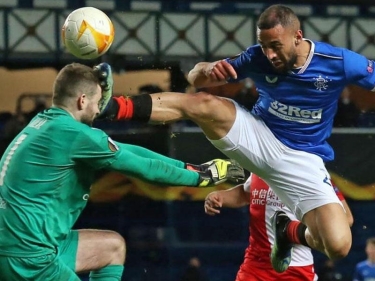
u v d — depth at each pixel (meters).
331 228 16.86
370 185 33.84
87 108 15.52
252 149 17.33
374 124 36.53
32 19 34.94
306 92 16.73
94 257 16.22
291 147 17.39
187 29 35.66
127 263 36.41
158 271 36.47
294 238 18.12
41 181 15.07
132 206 37.50
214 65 16.36
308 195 17.33
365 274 31.22
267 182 17.98
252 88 36.31
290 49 16.11
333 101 17.12
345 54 16.64
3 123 37.78
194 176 16.23
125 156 15.43
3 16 34.75
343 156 33.78
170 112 16.48
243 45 35.97
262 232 19.75
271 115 17.28
